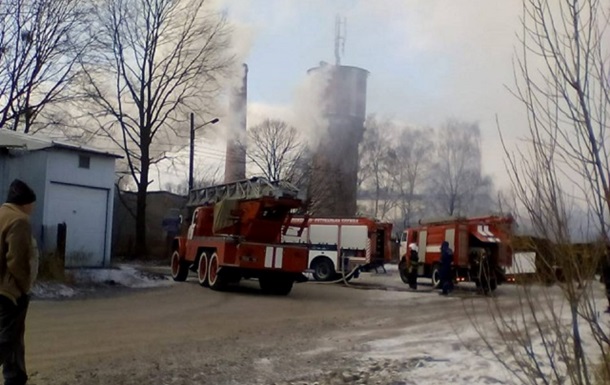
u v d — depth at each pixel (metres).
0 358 6.39
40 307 15.34
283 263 21.50
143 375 8.31
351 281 32.06
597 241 4.27
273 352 10.34
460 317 15.44
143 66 39.59
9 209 6.51
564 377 4.64
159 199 46.91
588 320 4.27
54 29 32.94
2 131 20.39
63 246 21.11
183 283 24.56
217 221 22.27
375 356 10.05
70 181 24.02
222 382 8.09
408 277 28.25
